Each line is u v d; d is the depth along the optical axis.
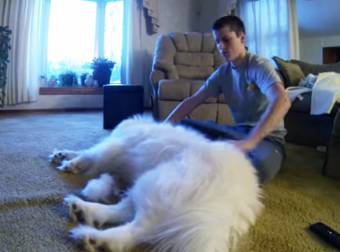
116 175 1.26
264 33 4.29
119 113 2.86
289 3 4.09
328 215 1.12
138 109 2.95
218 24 1.37
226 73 1.51
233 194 0.84
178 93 2.79
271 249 0.87
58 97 4.23
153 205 0.80
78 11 4.39
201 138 1.15
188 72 3.62
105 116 2.84
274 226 1.01
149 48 4.57
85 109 4.38
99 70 4.46
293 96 2.52
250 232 0.95
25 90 3.85
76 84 4.41
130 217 0.89
